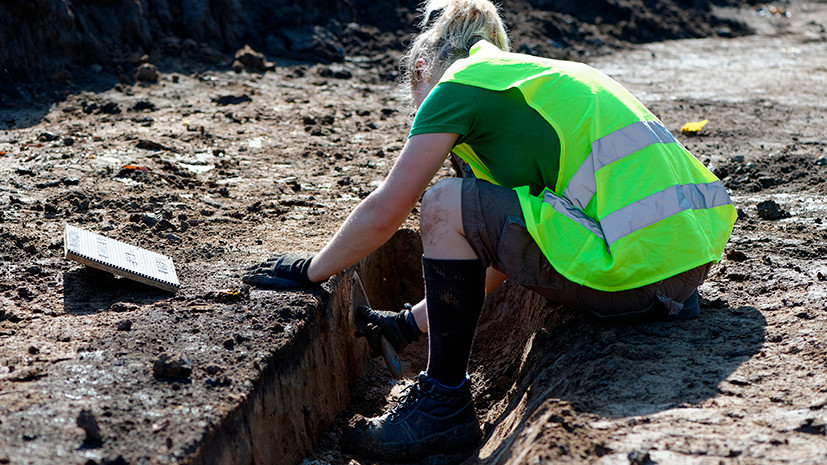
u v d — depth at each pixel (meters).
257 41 12.26
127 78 10.09
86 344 3.64
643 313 3.69
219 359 3.53
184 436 2.92
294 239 5.41
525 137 3.48
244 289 4.22
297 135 8.44
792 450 2.84
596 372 3.52
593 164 3.46
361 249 3.72
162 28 11.40
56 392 3.18
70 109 8.84
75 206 5.66
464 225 3.43
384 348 4.20
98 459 2.75
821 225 5.70
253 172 7.08
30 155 6.99
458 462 3.76
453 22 3.84
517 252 3.44
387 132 8.85
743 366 3.51
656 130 3.64
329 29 12.95
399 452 3.75
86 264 4.07
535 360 4.14
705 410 3.17
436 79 3.82
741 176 7.20
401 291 6.07
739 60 15.24
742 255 4.95
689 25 17.97
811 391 3.24
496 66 3.53
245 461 3.24
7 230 5.07
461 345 3.64
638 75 13.51
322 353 4.32
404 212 3.51
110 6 10.73
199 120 8.75
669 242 3.41
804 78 13.31
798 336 3.74
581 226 3.42
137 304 4.13
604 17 17.09
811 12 21.09
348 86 11.21
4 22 9.33
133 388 3.24
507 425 3.78
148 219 5.50
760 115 10.34
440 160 3.45
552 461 2.83
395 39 13.48
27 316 3.93
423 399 3.76
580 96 3.51
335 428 4.30
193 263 4.78
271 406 3.56
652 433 3.00
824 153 8.05
